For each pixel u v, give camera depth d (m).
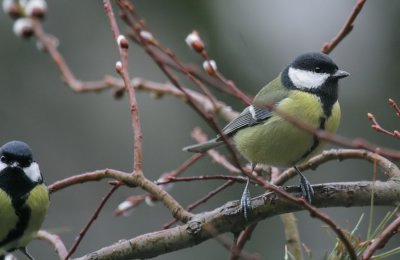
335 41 7.48
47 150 13.00
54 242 7.02
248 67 12.48
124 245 6.23
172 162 12.91
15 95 13.20
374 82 12.64
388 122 12.12
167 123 13.21
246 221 6.30
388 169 6.86
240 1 12.91
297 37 13.06
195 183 12.40
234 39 12.55
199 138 8.91
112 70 13.60
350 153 7.43
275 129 7.72
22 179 7.41
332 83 7.86
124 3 5.12
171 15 12.70
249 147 8.09
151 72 13.44
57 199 12.80
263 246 11.28
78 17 13.67
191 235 6.21
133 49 13.55
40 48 7.91
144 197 7.85
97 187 12.98
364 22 13.24
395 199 6.25
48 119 13.16
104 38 13.62
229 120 9.19
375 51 12.99
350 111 12.30
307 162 7.95
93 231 12.57
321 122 7.70
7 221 7.38
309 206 5.04
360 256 5.61
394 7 13.14
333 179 12.08
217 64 12.38
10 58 13.22
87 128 13.25
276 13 13.16
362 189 6.29
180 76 12.97
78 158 13.06
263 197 6.36
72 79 8.16
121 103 13.44
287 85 8.01
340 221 11.80
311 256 6.32
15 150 7.42
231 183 7.02
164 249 6.24
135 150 6.47
